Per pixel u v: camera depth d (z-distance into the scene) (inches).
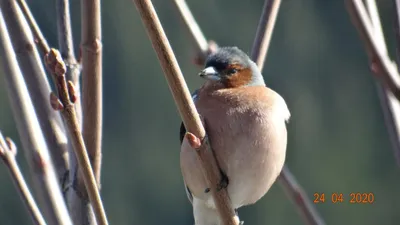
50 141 242.5
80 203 233.5
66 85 184.2
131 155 721.0
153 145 724.7
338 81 708.0
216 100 265.4
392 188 687.7
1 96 659.4
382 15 514.9
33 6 519.2
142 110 721.0
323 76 704.4
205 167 219.5
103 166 715.4
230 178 260.7
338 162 693.3
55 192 217.0
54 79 180.7
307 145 693.3
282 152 266.4
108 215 713.6
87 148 234.1
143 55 723.4
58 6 244.7
